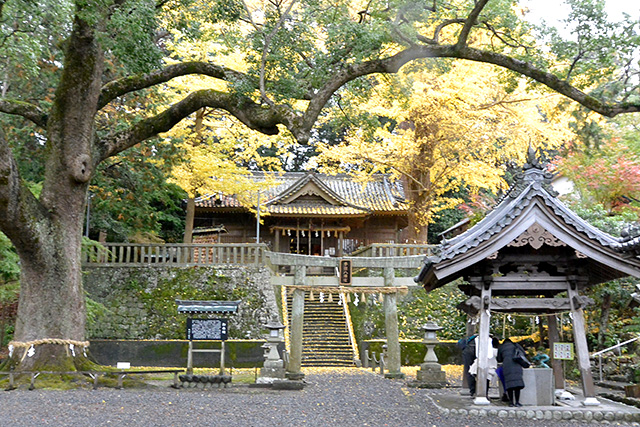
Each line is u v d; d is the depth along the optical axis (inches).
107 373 460.8
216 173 893.2
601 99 472.1
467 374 462.3
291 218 1261.1
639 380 534.6
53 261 487.2
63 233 493.4
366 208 1225.4
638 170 681.6
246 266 850.1
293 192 1234.6
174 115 535.5
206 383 500.1
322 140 1600.6
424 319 877.2
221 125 932.6
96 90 494.6
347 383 577.0
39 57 617.9
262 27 491.2
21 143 686.5
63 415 339.6
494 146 973.8
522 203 380.5
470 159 976.3
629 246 360.2
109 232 972.6
